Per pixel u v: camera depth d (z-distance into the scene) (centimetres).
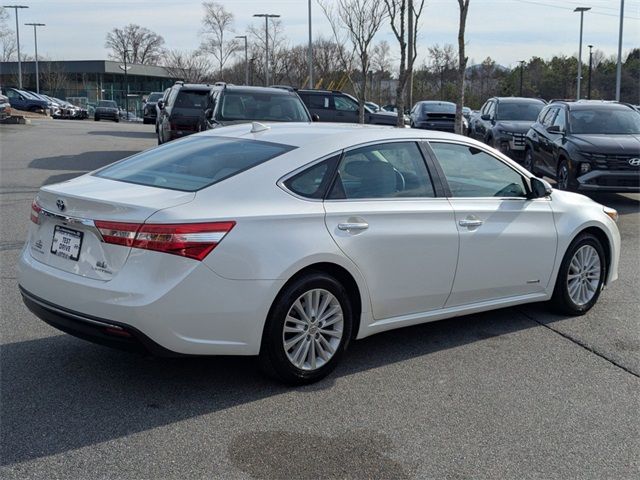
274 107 1386
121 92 8088
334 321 476
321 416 425
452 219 534
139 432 398
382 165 511
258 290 431
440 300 539
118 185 468
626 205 1302
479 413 437
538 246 596
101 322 412
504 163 591
